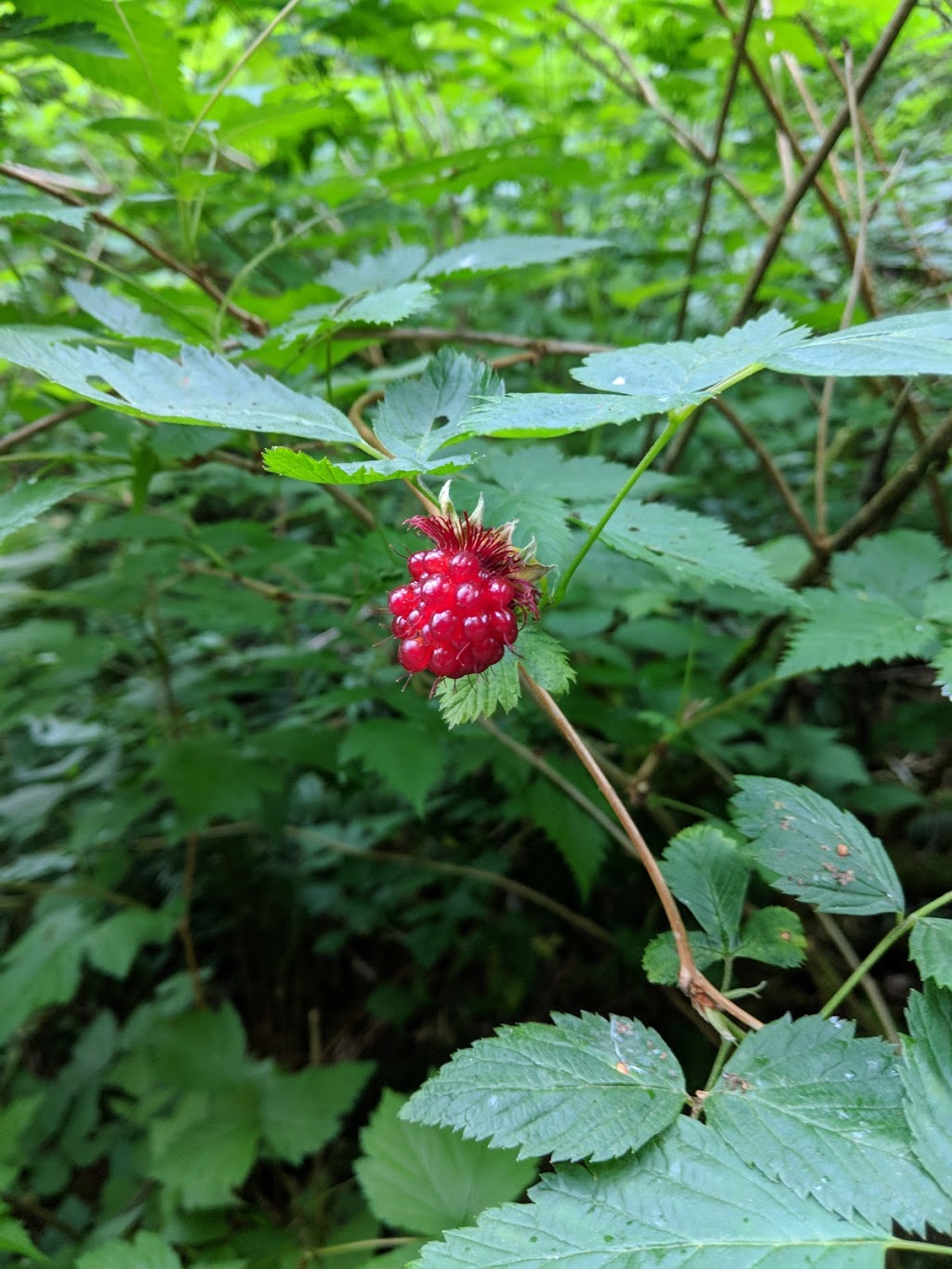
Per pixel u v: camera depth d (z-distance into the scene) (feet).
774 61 0.88
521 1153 0.33
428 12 0.90
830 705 1.01
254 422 0.38
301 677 1.12
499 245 0.66
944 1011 0.36
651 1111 0.34
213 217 1.01
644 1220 0.31
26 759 1.25
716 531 0.52
